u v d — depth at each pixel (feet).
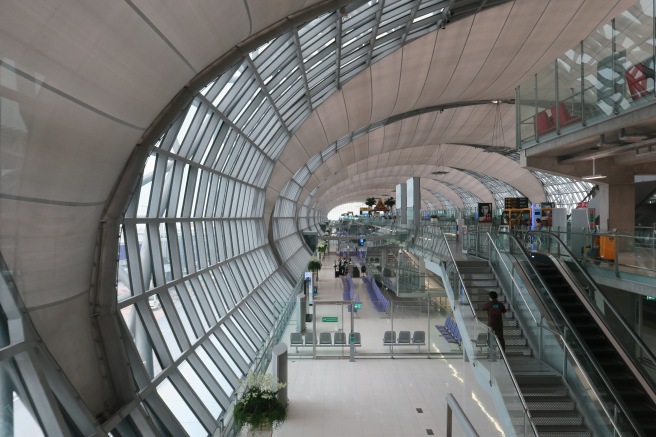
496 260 44.29
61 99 17.38
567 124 39.27
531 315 34.88
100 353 23.59
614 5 68.95
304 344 59.06
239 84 41.01
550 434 26.71
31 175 17.62
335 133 95.86
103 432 18.95
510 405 27.14
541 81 43.73
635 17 30.45
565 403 28.30
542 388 29.25
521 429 25.34
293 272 109.81
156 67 21.44
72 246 21.39
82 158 20.15
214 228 48.67
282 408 34.09
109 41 17.57
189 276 38.88
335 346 59.21
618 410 25.93
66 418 18.28
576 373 28.09
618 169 51.47
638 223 78.38
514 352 34.24
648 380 31.83
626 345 37.86
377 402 43.68
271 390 34.78
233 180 56.44
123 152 23.56
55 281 20.35
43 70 16.01
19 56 14.96
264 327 55.21
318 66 57.72
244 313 52.29
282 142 75.51
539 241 49.90
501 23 70.64
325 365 55.26
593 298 41.42
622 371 33.42
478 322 34.55
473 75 88.43
